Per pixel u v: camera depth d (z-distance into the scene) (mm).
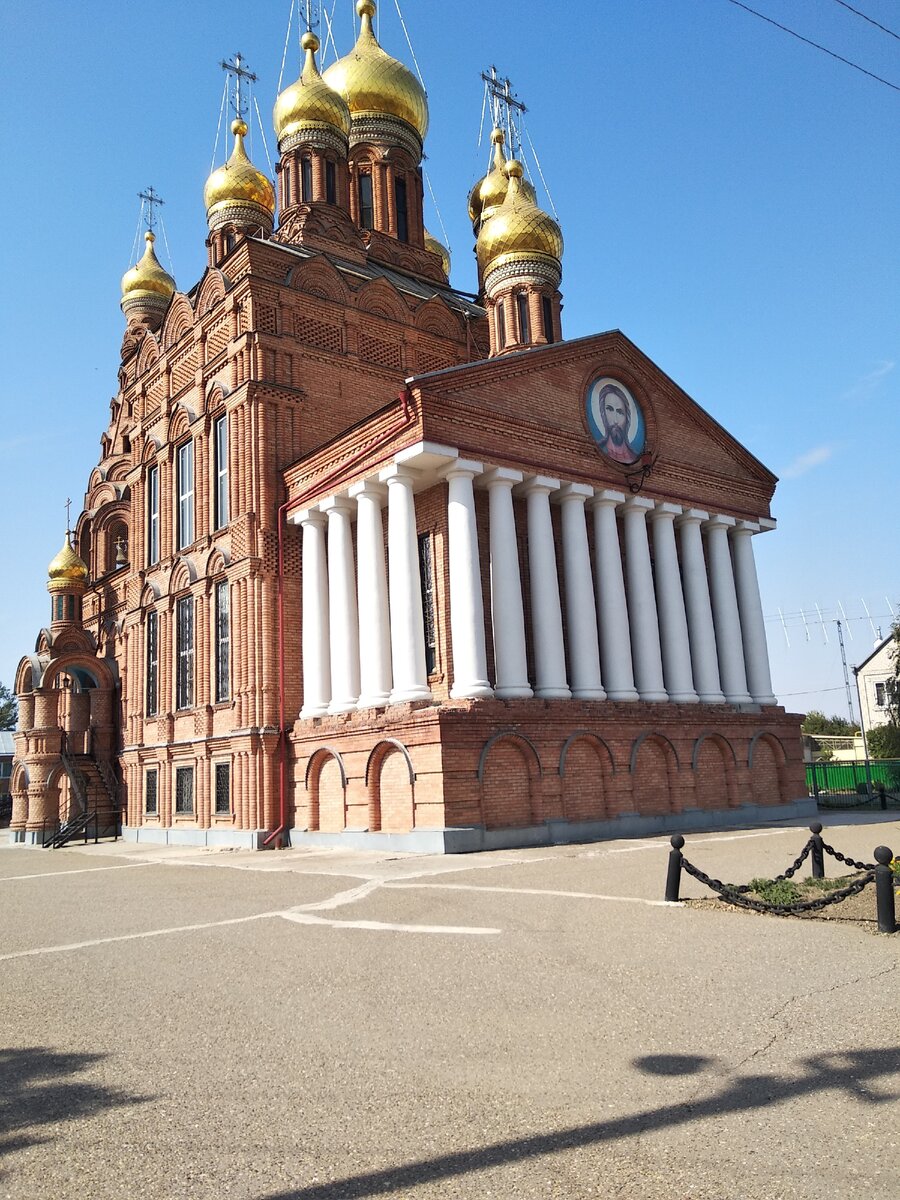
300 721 24391
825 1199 4289
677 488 27031
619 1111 5312
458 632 21141
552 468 23656
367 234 36906
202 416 28969
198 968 9227
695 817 24219
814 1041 6371
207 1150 5000
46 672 33781
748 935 9766
